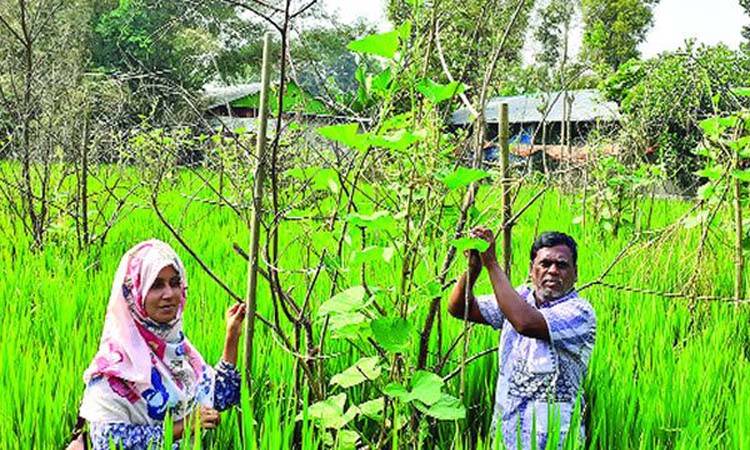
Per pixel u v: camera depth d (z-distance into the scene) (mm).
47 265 8781
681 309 7199
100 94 11961
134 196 13375
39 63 10336
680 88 10320
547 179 4676
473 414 5082
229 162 10758
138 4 8977
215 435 4434
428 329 4148
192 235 10828
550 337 3969
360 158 4371
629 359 5504
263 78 4133
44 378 4879
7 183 9891
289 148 7516
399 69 3455
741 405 4676
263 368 5152
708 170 7238
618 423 4711
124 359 3438
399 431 4027
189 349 3785
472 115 4156
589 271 8734
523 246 9930
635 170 11977
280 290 4219
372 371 3775
